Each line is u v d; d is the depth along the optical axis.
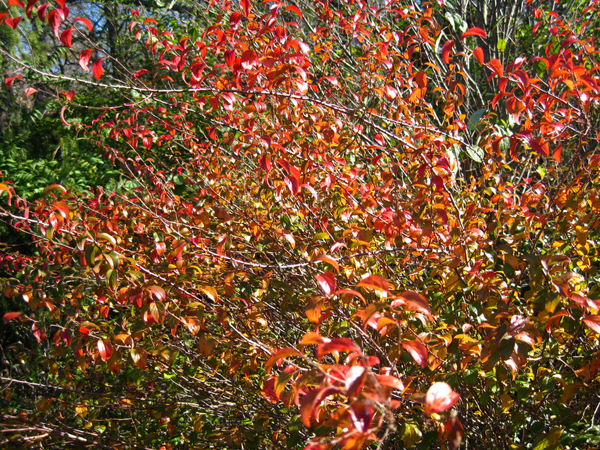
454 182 2.31
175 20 5.39
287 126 2.25
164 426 2.32
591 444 1.51
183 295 1.78
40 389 2.43
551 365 1.81
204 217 2.16
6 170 5.70
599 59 3.04
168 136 3.28
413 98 2.18
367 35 2.60
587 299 1.32
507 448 1.73
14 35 4.72
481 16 4.46
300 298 2.18
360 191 2.01
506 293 1.74
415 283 2.15
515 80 1.74
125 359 2.07
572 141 2.42
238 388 2.17
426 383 1.67
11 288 2.15
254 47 2.21
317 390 0.85
